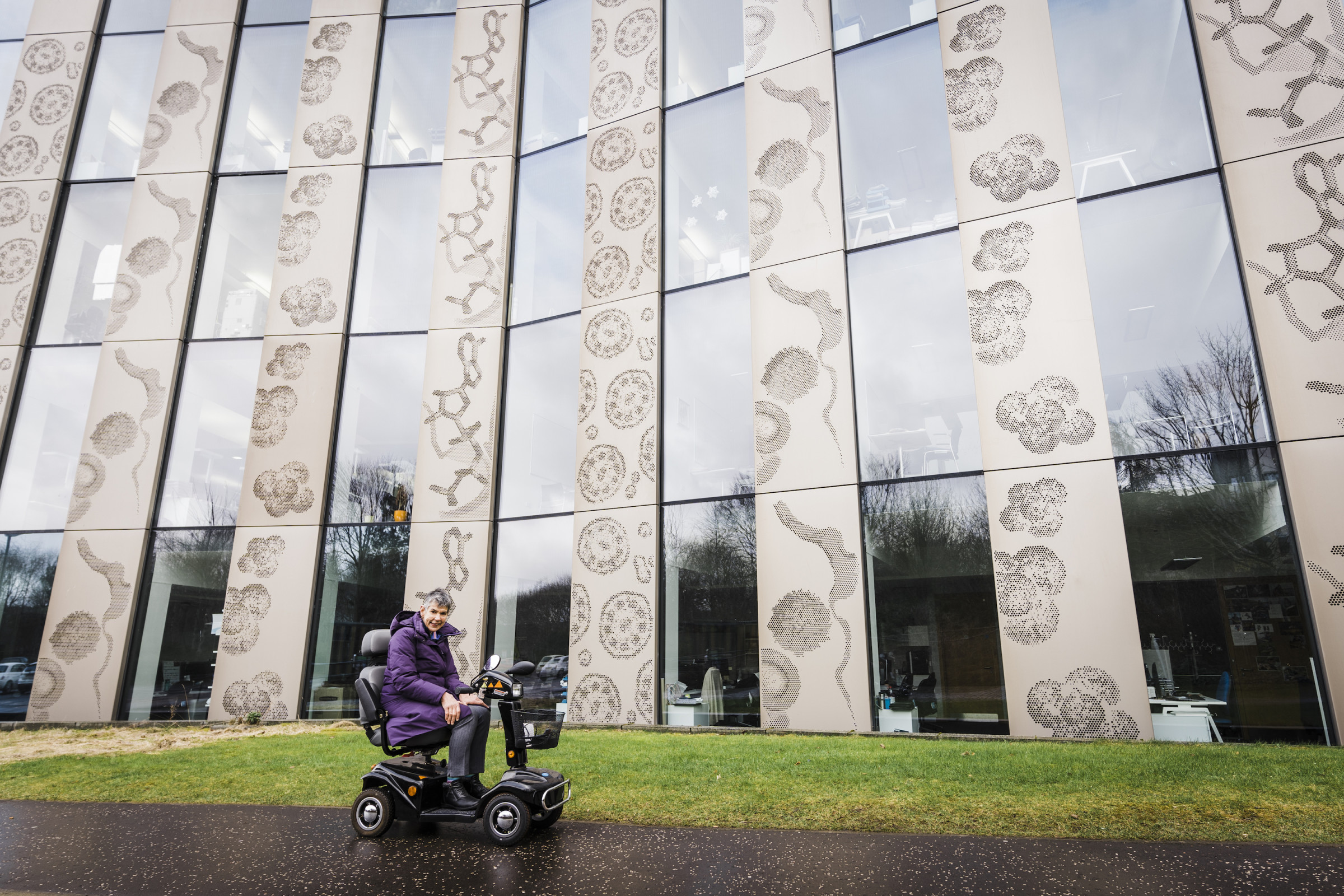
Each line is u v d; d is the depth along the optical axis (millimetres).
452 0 12656
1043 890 3184
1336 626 6500
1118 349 7754
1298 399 6930
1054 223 8203
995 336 8250
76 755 7281
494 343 11062
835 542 8539
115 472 10867
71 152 12352
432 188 11922
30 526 10953
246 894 3346
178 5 12688
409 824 4453
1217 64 7773
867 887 3275
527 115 12062
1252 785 4766
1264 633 6773
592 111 11359
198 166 11953
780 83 10117
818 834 4062
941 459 8359
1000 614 7656
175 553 10703
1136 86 8234
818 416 8945
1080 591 7363
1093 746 6531
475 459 10680
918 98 9344
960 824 4164
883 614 8242
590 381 10359
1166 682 6973
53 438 11266
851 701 8094
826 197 9492
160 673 10273
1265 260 7254
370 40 12414
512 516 10570
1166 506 7277
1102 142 8273
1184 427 7367
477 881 3441
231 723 9875
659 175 10617
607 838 4078
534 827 4227
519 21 12312
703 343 9953
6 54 12938
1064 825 4078
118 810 4922
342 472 10883
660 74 10969
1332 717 6402
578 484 10102
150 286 11531
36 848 4055
